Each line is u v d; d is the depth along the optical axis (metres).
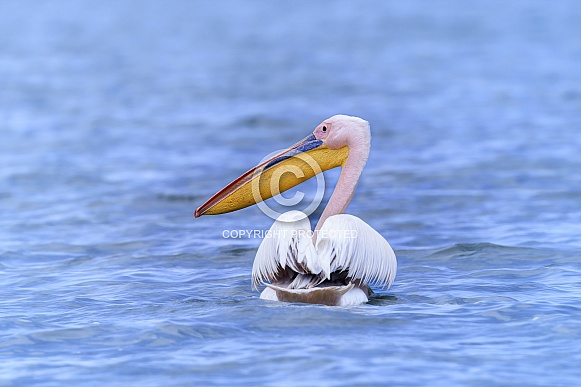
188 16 88.75
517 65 44.56
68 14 90.06
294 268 9.70
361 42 59.66
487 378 7.65
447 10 86.12
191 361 8.13
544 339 8.70
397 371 7.79
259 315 9.41
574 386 7.48
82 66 46.78
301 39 63.00
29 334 9.09
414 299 10.34
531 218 15.76
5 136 26.38
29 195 18.52
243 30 71.62
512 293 10.59
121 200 18.00
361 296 10.05
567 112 29.58
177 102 34.34
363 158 10.92
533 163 21.19
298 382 7.55
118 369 8.00
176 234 15.09
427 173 20.50
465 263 12.55
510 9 84.31
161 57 51.97
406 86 38.38
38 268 12.70
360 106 32.81
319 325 9.10
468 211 16.55
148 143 25.34
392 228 15.33
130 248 14.08
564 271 11.80
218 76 42.91
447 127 27.52
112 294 10.94
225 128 28.09
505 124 27.61
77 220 16.25
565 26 65.81
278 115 30.73
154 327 9.12
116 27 74.81
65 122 29.09
